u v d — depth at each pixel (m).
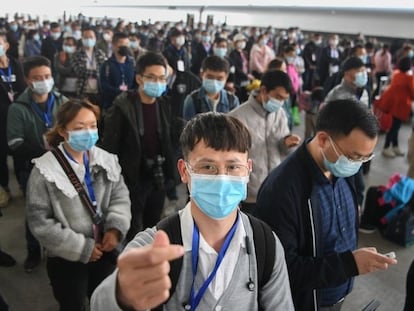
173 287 0.83
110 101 3.80
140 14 20.55
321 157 1.29
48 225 1.56
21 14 15.80
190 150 0.87
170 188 2.43
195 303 0.84
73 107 1.63
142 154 2.23
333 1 14.51
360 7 13.48
